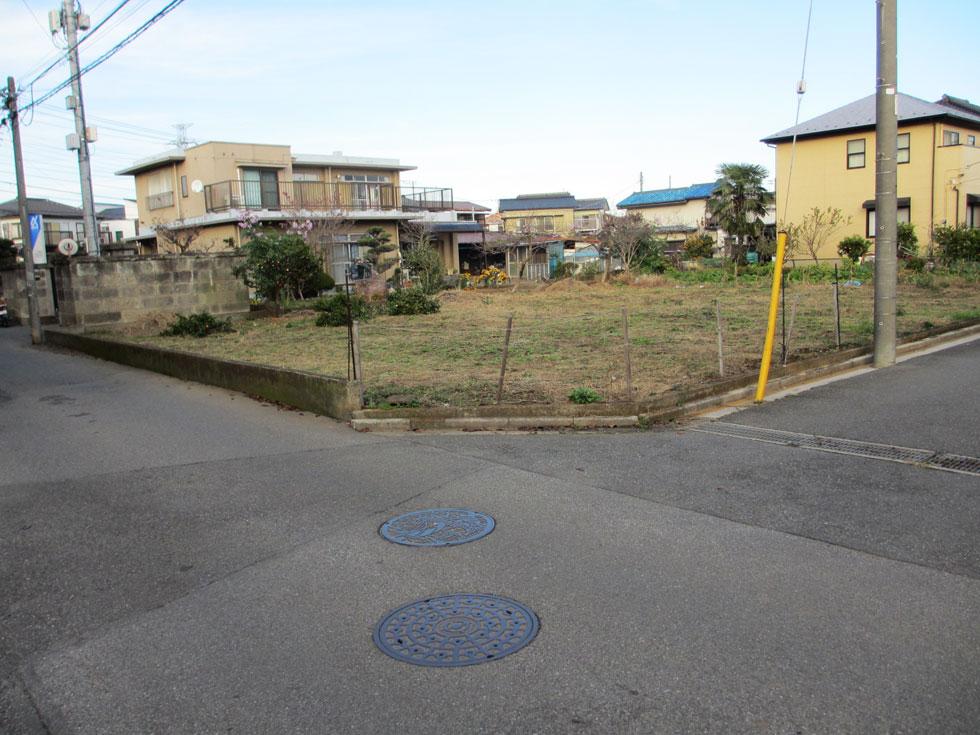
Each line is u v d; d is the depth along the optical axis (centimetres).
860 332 1182
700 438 652
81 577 410
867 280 2256
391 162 3353
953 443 595
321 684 295
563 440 664
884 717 261
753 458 582
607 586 370
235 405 896
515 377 915
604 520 462
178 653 324
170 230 2828
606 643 316
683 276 2630
